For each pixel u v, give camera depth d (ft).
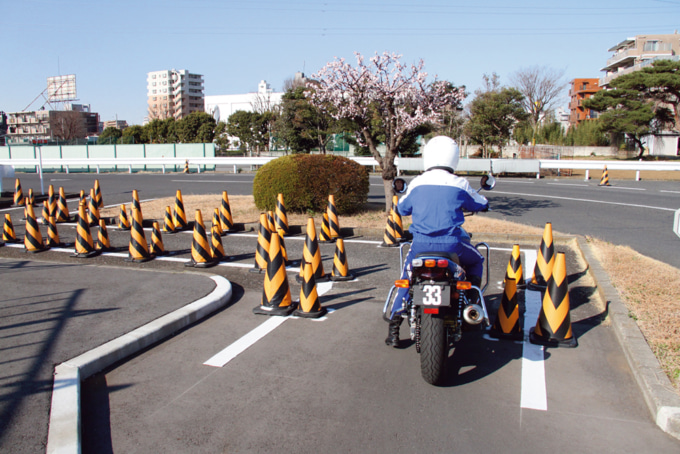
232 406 11.85
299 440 10.42
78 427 10.43
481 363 14.34
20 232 36.91
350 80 38.06
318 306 18.53
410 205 13.83
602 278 21.26
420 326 12.76
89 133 355.36
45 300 19.07
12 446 9.67
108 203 51.16
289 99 128.16
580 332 16.57
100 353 13.96
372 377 13.37
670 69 141.38
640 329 15.35
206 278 22.50
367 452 10.00
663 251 28.81
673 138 169.58
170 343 15.84
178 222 36.70
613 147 166.81
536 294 20.80
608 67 228.84
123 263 27.27
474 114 130.82
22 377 12.50
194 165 110.52
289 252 29.55
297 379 13.26
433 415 11.42
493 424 11.04
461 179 13.57
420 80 38.29
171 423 11.10
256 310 18.75
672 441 10.41
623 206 47.88
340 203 39.73
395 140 39.50
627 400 12.13
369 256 28.32
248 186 67.97
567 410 11.67
